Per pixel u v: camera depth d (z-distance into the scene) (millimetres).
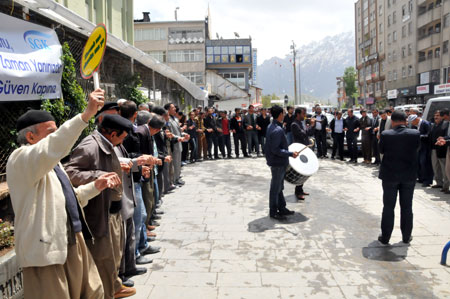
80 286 2635
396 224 5938
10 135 4781
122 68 10312
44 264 2355
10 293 3285
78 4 13602
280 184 6375
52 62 5266
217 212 6832
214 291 3816
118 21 18984
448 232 5512
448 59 38719
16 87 4496
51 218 2418
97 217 3113
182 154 13227
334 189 8625
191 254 4832
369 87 68875
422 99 45125
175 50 53125
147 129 5055
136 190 4398
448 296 3650
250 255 4773
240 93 51281
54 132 2328
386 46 57281
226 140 14789
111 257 3227
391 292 3746
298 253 4816
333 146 13609
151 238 5402
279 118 6195
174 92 20125
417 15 46250
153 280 4086
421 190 8320
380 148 5016
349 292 3756
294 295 3709
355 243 5148
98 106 2389
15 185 2369
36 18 5379
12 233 3764
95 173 2961
